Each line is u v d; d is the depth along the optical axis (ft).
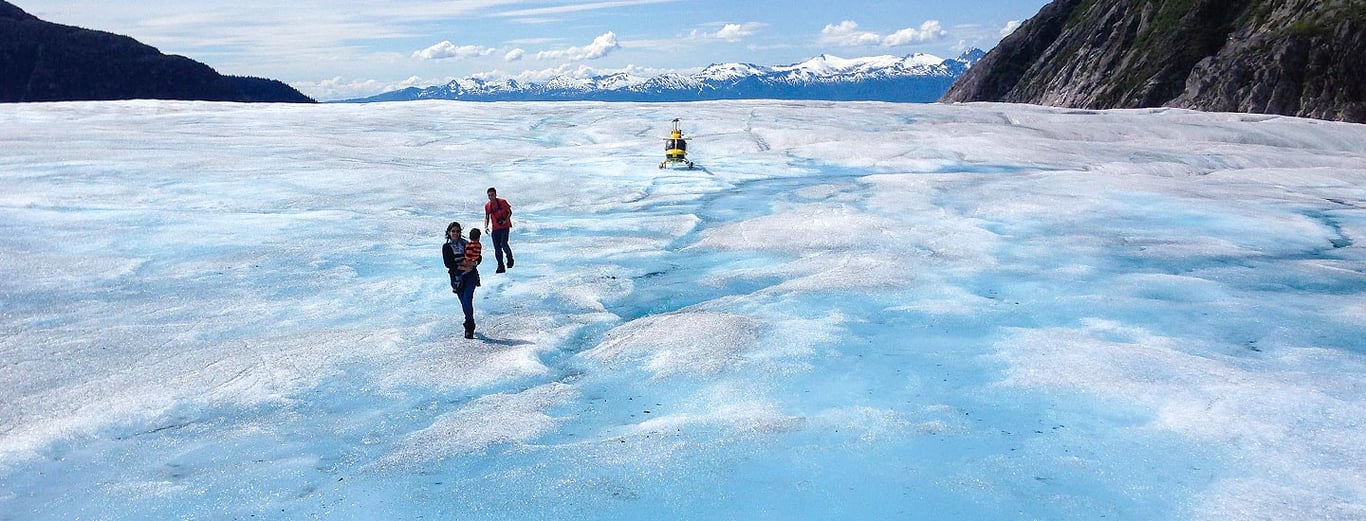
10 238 53.11
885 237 54.80
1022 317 36.83
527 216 66.03
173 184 76.84
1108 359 30.22
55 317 37.99
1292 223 59.31
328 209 66.69
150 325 36.94
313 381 29.94
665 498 21.13
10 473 23.16
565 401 27.89
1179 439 23.57
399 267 48.14
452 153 110.73
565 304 40.70
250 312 39.09
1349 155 117.29
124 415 26.76
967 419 25.49
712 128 145.59
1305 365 29.66
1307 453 22.35
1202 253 49.90
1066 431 24.44
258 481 22.67
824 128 138.51
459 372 30.73
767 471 22.38
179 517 20.88
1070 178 81.92
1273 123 159.22
